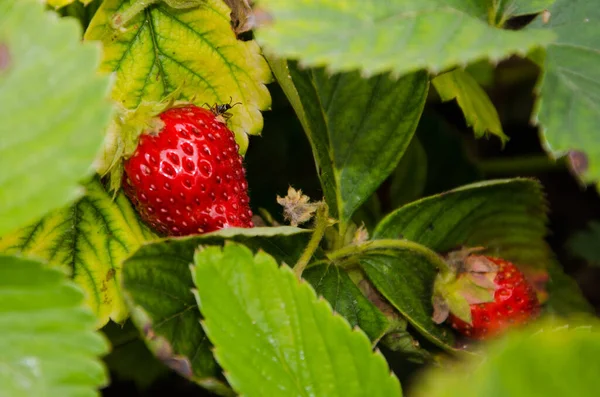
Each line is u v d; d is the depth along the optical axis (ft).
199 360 1.31
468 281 1.44
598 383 1.11
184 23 1.43
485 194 1.49
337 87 1.46
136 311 1.28
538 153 1.99
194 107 1.41
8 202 1.19
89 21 1.48
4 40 1.21
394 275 1.46
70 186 1.20
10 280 1.20
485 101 1.66
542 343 1.12
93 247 1.41
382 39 1.25
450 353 1.47
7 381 1.18
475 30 1.27
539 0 1.34
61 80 1.21
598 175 1.28
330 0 1.26
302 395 1.27
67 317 1.20
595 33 1.34
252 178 1.80
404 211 1.47
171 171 1.38
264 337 1.28
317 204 1.37
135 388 1.79
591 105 1.30
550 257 1.58
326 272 1.42
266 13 1.25
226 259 1.29
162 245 1.30
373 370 1.28
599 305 1.92
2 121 1.20
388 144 1.47
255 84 1.44
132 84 1.43
